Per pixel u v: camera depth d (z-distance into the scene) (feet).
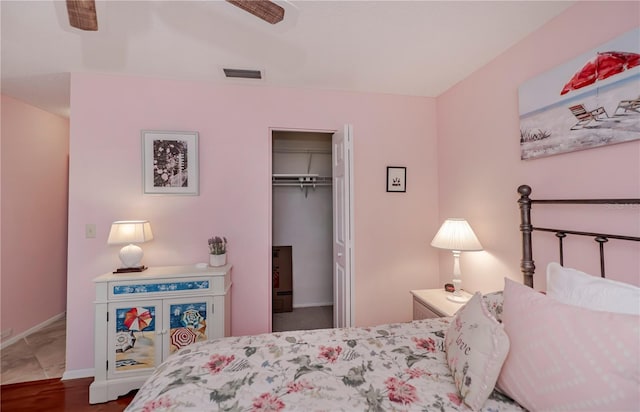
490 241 6.57
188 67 6.90
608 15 4.16
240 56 6.41
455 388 3.27
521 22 5.19
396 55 6.39
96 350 6.16
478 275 6.97
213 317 6.64
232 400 3.06
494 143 6.47
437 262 8.84
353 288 7.03
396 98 8.66
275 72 7.18
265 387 3.28
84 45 5.90
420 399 3.09
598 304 3.16
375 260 8.51
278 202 11.84
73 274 7.00
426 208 8.80
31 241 9.48
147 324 6.37
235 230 7.82
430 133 8.86
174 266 7.41
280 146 11.76
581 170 4.54
